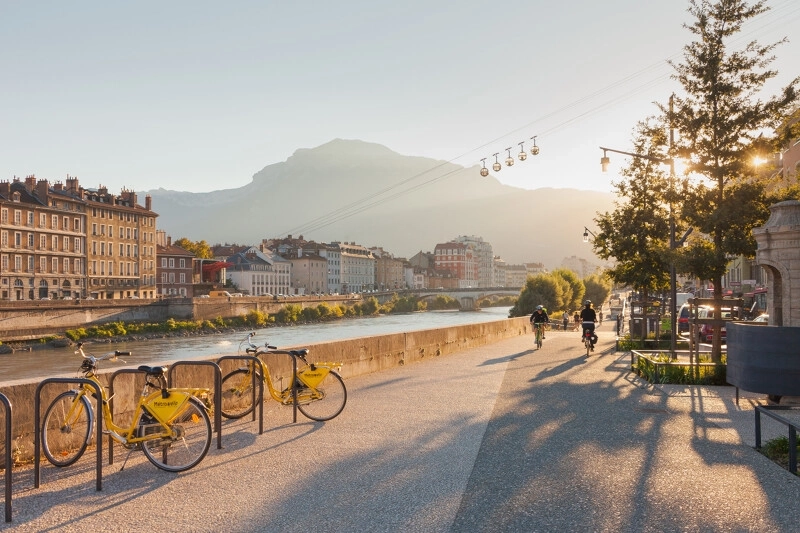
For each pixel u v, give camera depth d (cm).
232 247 18612
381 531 565
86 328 8719
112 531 566
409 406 1207
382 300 17938
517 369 1925
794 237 1387
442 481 711
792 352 1077
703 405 1238
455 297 18350
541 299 9200
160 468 755
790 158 4031
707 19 1873
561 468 765
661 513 609
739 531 565
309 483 702
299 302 13662
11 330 7700
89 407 785
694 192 1950
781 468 767
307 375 1057
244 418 1077
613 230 2788
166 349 7606
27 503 640
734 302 1777
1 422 757
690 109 1891
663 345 2767
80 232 10488
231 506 629
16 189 9819
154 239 12331
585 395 1367
